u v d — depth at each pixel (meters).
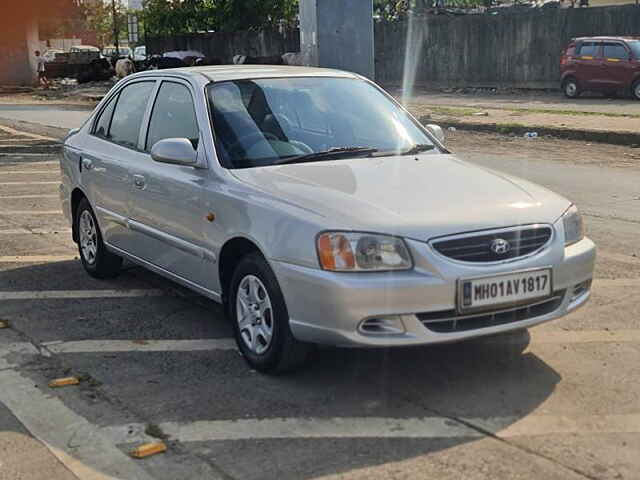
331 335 4.30
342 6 14.98
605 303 6.12
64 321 6.02
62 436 4.20
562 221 4.69
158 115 6.13
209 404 4.52
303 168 5.12
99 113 7.12
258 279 4.77
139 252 6.21
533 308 4.54
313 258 4.33
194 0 39.47
